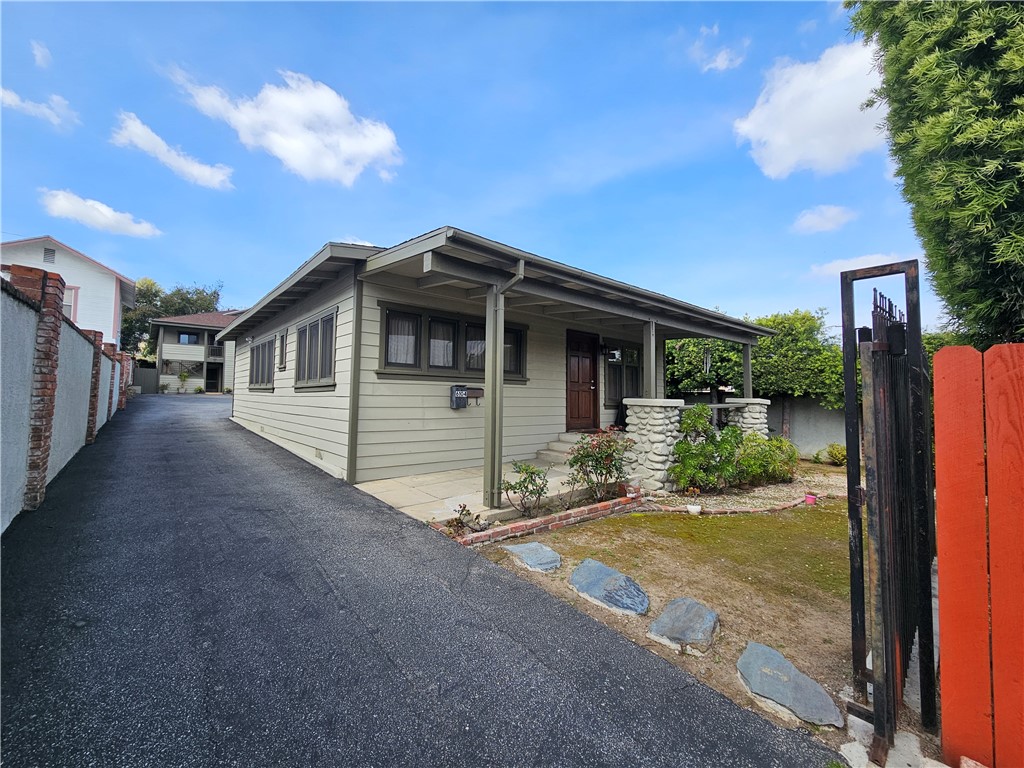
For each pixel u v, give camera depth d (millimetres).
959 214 3088
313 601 2865
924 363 2295
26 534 3682
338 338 6785
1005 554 1609
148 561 3334
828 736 1843
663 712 1968
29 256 18766
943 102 3232
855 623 2061
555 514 4949
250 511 4684
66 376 5934
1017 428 1600
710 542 4445
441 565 3537
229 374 28516
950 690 1702
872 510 1754
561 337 9094
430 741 1766
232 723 1811
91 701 1892
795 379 10445
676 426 6742
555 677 2193
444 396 7141
